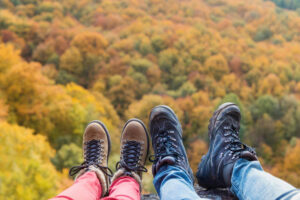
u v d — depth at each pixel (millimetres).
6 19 50469
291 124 33219
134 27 61531
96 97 34656
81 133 19062
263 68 50031
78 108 19656
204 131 28641
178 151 1332
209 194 1279
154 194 1371
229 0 84000
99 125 1643
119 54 49625
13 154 7656
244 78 48844
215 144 1315
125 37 59094
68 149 14672
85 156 1571
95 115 21172
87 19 67062
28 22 51875
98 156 1527
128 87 41344
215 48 55406
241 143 1258
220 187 1277
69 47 48938
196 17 74500
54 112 18062
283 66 49781
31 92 17484
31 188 7117
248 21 77875
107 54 49062
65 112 18422
